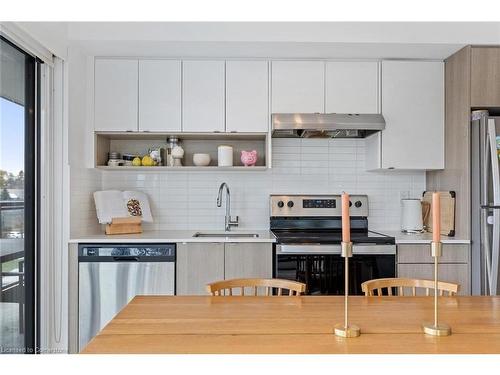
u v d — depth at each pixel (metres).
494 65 3.14
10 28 2.41
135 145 3.76
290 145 3.81
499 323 1.57
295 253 3.09
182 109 3.39
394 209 3.84
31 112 2.84
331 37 3.09
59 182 3.06
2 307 2.49
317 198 3.73
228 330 1.49
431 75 3.46
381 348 1.31
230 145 3.81
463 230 3.18
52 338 3.03
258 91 3.42
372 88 3.45
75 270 3.07
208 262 3.12
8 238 2.55
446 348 1.32
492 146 2.99
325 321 1.59
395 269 3.15
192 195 3.79
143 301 1.90
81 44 3.12
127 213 3.52
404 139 3.44
